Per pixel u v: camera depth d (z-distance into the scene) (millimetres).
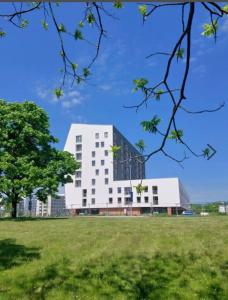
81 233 21672
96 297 9898
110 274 11922
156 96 5223
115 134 115188
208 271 12336
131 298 9898
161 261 13656
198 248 15984
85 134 113938
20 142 41125
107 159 110062
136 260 13781
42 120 43531
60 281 11117
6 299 9562
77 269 12430
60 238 19469
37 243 17797
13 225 28438
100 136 112750
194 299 9844
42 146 43250
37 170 39844
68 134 116125
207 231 21734
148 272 12242
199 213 83438
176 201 102562
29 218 39781
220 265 13102
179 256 14469
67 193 111375
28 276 11586
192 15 4434
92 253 15000
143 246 16594
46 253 15117
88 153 112312
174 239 18656
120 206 105562
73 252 15266
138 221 31453
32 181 39344
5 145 40812
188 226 25000
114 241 18188
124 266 12914
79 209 109438
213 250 15547
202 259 13961
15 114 41281
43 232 22672
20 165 40375
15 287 10539
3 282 10961
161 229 23312
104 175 109062
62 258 14023
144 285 10922
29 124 41938
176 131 5031
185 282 11227
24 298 9664
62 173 43875
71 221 32469
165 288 10695
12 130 41406
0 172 40406
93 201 108500
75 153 113500
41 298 9742
